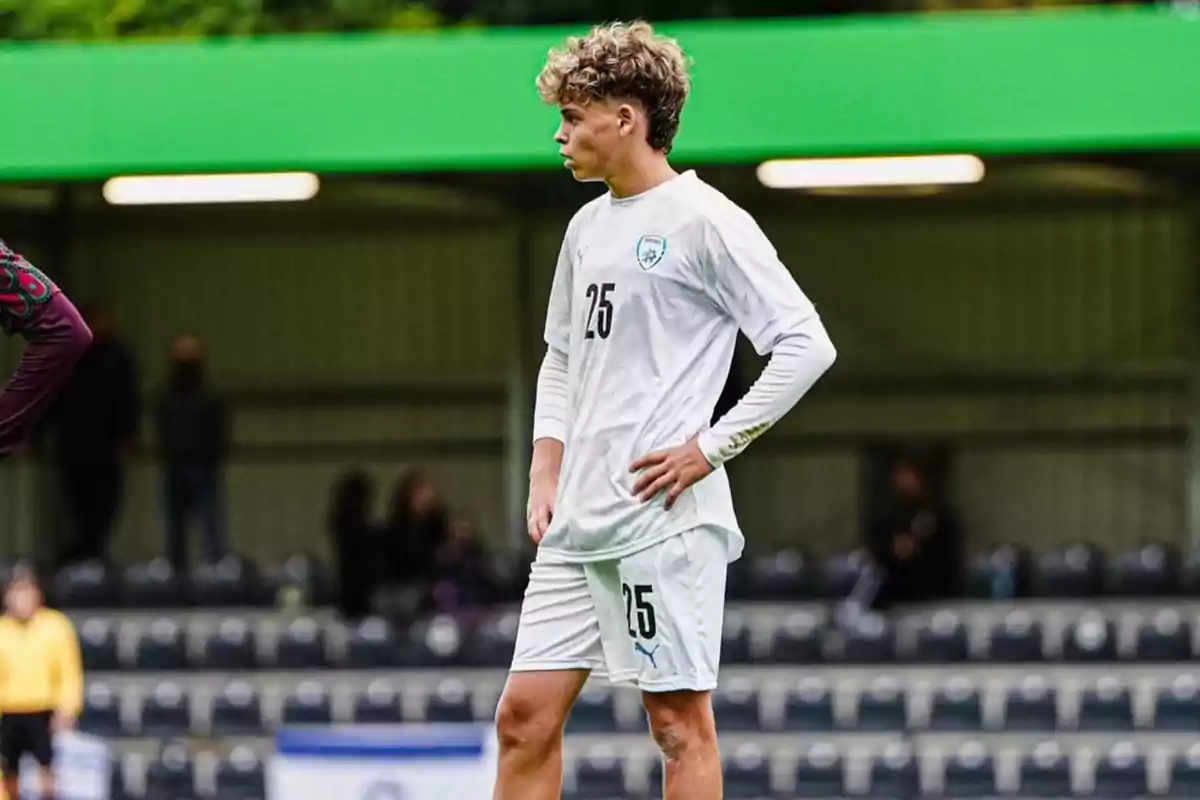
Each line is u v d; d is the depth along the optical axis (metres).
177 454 57.69
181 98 42.41
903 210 64.44
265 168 42.28
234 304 66.19
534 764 16.59
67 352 14.98
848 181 51.28
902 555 53.66
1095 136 40.62
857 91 41.00
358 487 55.72
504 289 65.81
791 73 41.09
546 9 67.94
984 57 40.81
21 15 62.72
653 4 68.19
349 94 42.22
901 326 64.81
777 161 42.59
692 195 15.94
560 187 55.94
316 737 34.44
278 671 53.34
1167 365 63.66
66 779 47.28
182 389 58.06
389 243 66.06
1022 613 54.62
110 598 57.25
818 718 50.69
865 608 53.88
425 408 66.06
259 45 42.34
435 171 43.81
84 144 42.50
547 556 16.53
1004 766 48.41
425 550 55.28
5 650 46.88
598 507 16.06
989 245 64.44
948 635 52.25
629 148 15.95
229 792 49.12
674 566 16.03
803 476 64.88
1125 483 63.88
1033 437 64.25
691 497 16.09
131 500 65.19
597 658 16.45
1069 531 63.97
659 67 15.91
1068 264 64.12
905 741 50.28
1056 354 64.25
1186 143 40.47
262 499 66.31
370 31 65.56
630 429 15.92
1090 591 55.25
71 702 47.38
